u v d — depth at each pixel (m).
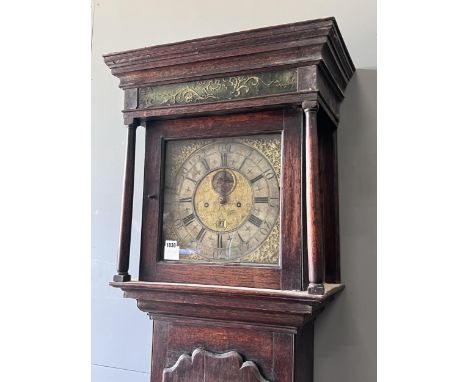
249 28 1.11
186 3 1.19
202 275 0.85
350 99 0.99
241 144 0.86
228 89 0.83
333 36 0.77
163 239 0.89
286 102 0.78
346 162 0.98
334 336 0.96
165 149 0.92
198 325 0.89
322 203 0.96
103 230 1.21
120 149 1.22
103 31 1.27
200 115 0.88
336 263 0.95
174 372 0.88
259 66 0.80
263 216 0.83
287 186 0.80
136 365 1.15
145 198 0.91
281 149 0.82
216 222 0.86
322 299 0.72
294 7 1.07
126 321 1.17
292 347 0.81
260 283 0.80
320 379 0.96
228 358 0.84
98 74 1.26
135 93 0.90
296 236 0.79
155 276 0.88
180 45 0.84
